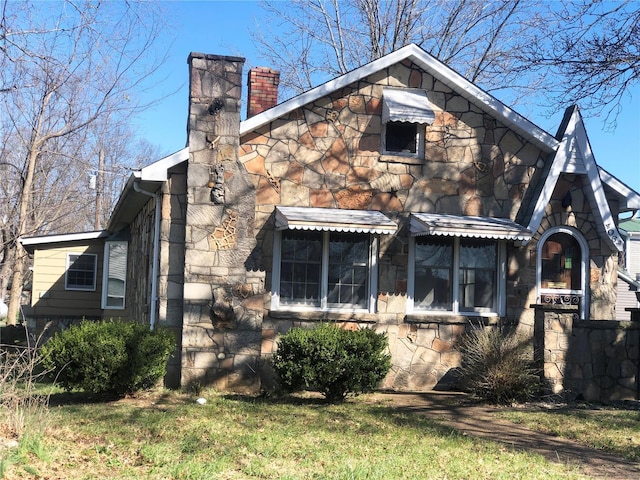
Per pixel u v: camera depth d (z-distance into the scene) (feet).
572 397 43.32
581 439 32.73
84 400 39.11
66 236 72.13
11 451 23.98
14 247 65.82
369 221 44.57
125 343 38.29
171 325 44.37
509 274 49.60
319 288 47.16
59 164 81.46
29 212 65.62
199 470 24.09
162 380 43.65
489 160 49.83
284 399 41.32
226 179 44.68
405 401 42.39
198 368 43.60
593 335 44.29
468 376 44.47
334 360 39.37
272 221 46.34
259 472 24.45
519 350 43.21
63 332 38.45
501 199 49.80
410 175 48.65
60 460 24.72
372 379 40.22
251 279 44.68
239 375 44.04
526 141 50.42
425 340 48.06
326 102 47.55
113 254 71.92
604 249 50.83
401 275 48.16
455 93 49.60
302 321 46.29
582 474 26.40
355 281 47.75
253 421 33.55
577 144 50.08
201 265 44.06
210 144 44.68
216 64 45.21
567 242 50.80
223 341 44.06
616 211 52.31
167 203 44.91
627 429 34.68
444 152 49.24
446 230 45.03
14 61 40.09
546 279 50.37
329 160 47.44
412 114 46.70
